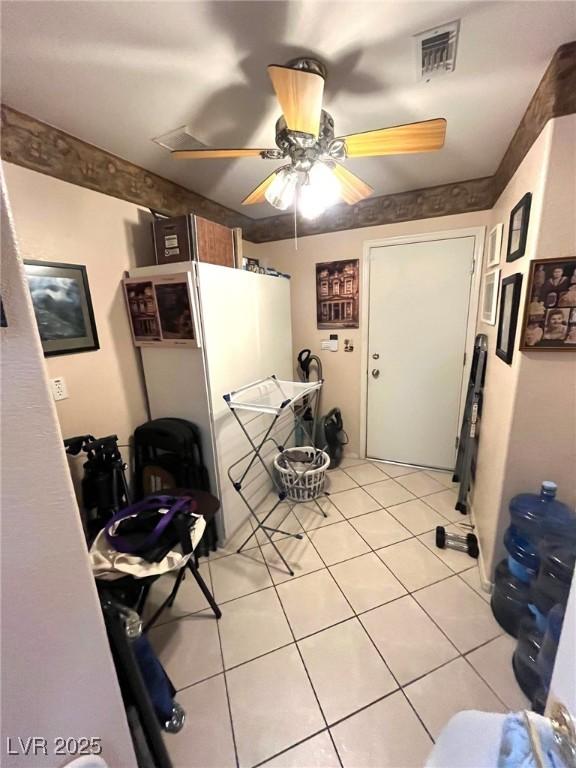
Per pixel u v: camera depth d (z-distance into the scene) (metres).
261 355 2.41
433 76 1.26
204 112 1.43
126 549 1.17
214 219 2.57
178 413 2.02
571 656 0.54
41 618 0.51
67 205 1.59
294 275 3.14
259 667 1.35
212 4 0.92
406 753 1.07
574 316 1.28
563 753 0.49
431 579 1.77
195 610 1.62
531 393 1.41
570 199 1.21
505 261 1.79
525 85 1.32
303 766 1.05
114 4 0.90
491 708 1.19
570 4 0.94
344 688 1.26
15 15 0.91
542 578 1.26
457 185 2.42
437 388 2.85
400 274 2.76
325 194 1.60
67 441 1.56
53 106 1.35
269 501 2.57
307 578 1.80
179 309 1.79
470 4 0.94
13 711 0.49
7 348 0.44
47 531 0.50
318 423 3.19
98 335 1.80
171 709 1.17
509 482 1.52
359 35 1.05
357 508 2.45
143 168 1.96
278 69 0.91
